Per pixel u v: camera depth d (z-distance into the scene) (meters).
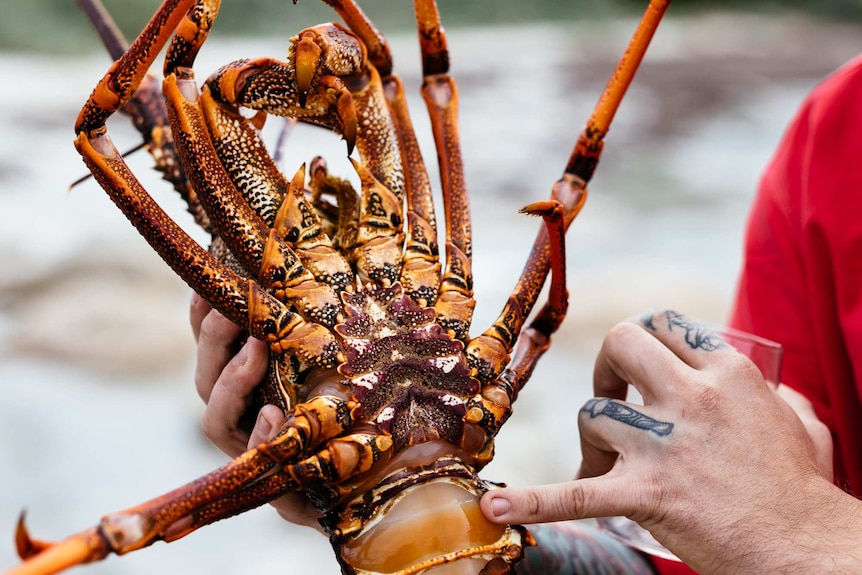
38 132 4.18
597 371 0.72
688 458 0.66
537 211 0.63
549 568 0.79
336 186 0.71
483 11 8.76
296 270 0.65
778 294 0.90
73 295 2.57
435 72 0.71
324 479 0.62
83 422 2.14
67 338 2.41
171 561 1.73
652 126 4.84
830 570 0.63
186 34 0.63
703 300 2.55
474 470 0.66
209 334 0.70
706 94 5.55
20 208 3.20
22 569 0.55
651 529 0.66
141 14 5.76
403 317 0.65
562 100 5.27
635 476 0.66
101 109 0.60
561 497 0.64
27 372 2.32
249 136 0.66
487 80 5.78
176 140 0.64
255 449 0.61
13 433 2.06
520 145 4.39
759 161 4.30
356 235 0.68
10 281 2.68
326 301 0.65
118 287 2.62
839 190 0.85
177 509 0.58
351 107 0.62
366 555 0.63
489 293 2.65
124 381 2.33
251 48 5.73
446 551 0.63
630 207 3.66
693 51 7.02
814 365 0.88
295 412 0.63
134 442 2.09
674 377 0.67
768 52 6.97
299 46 0.61
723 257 3.16
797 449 0.66
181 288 2.71
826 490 0.65
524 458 1.99
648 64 6.46
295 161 2.74
